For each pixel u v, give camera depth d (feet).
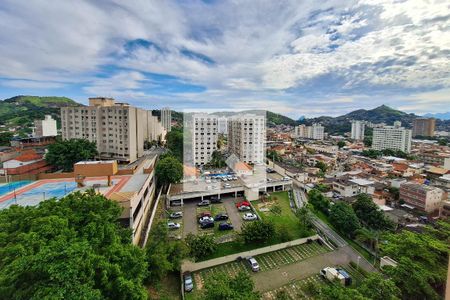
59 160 172.04
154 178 176.45
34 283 40.40
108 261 56.70
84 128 245.86
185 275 95.09
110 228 67.26
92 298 40.32
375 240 124.77
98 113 239.50
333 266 109.29
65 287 39.09
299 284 95.45
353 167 302.04
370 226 151.12
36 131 338.95
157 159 247.70
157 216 146.30
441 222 105.60
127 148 234.17
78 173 122.83
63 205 69.21
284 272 103.09
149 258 84.12
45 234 50.98
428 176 255.09
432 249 83.25
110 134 239.09
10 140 273.95
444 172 254.06
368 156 402.31
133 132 242.78
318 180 235.81
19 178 139.74
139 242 112.88
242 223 142.10
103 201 77.30
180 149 271.28
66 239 51.90
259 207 168.45
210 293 58.75
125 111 231.09
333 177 246.68
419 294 71.87
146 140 344.08
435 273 73.51
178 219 145.79
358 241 133.90
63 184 131.34
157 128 414.21
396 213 170.19
